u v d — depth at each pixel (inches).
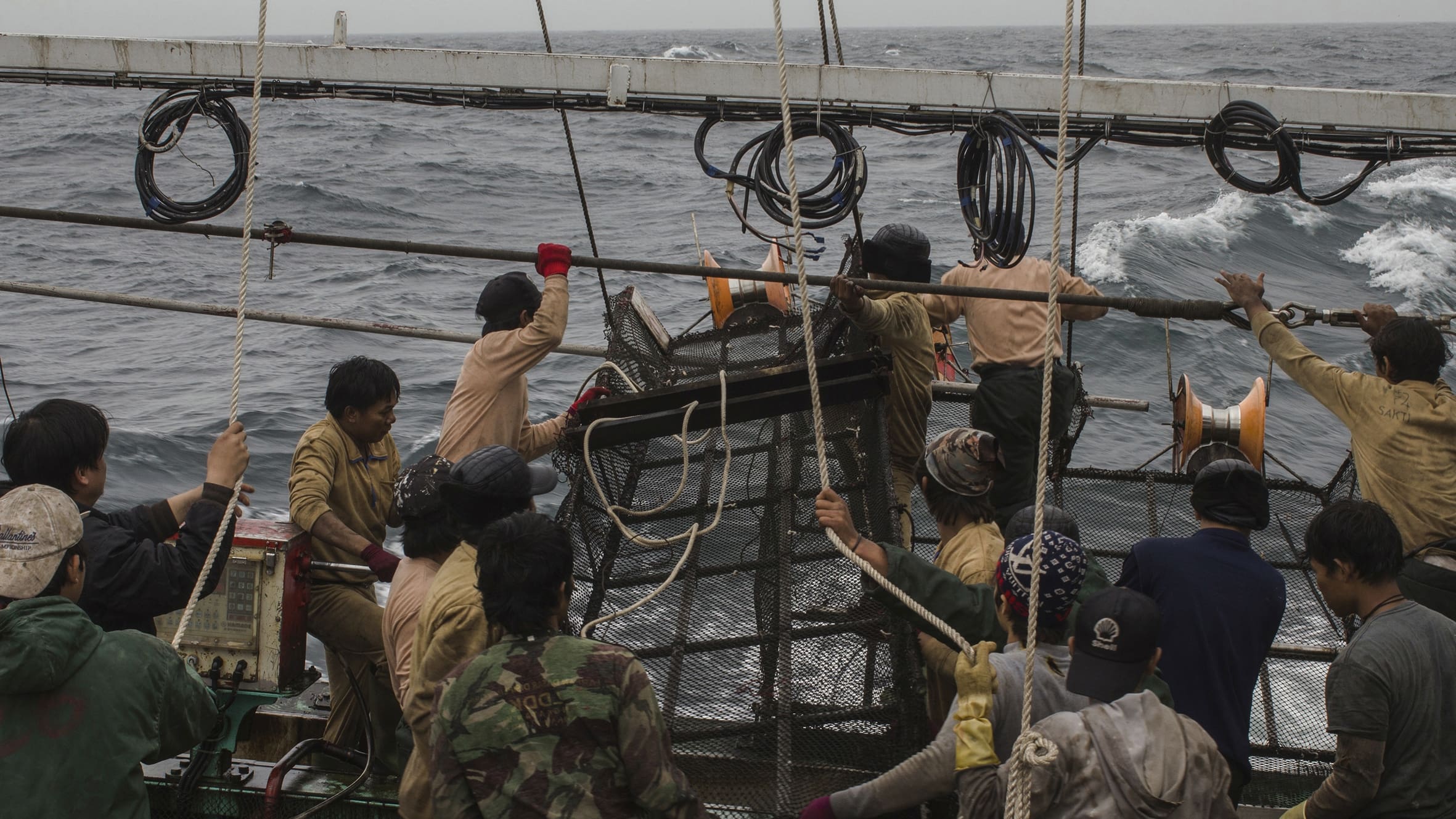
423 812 124.0
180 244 1044.5
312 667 174.4
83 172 1475.1
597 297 777.6
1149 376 634.2
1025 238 168.6
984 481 147.2
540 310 173.9
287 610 154.2
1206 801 96.7
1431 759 121.9
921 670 145.6
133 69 189.2
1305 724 174.9
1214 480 137.5
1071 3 104.7
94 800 103.9
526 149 1951.3
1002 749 110.0
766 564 170.9
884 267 196.5
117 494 436.1
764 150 181.9
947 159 1828.2
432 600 123.5
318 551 172.4
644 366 230.8
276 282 893.8
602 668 100.6
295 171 1544.0
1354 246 1090.7
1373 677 120.9
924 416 205.0
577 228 1207.6
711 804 137.7
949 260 959.0
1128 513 218.5
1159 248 1029.8
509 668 100.1
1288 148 169.9
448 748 99.9
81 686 104.6
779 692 146.3
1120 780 95.9
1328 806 125.8
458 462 132.7
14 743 102.6
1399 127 172.1
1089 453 485.7
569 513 170.4
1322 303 920.3
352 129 2154.3
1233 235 1095.6
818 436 130.4
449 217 1278.3
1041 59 4672.7
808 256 182.2
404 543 136.7
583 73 184.9
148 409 542.3
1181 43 7509.8
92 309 759.7
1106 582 136.6
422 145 1963.6
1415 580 149.8
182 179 1432.1
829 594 163.0
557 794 97.3
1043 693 109.8
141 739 107.3
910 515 195.5
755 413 181.9
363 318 764.6
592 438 180.7
